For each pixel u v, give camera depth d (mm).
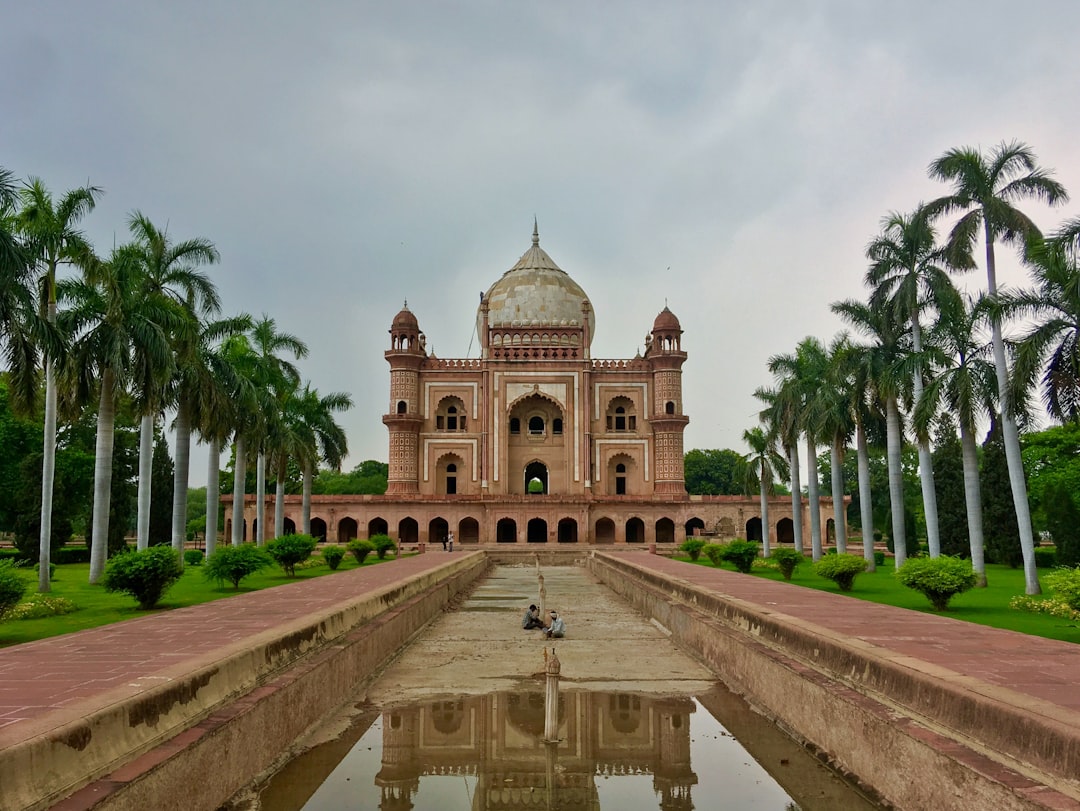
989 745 3928
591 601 15453
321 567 21062
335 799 4859
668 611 11141
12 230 13852
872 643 6230
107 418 15672
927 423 16094
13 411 12789
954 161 15250
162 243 17625
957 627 7762
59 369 13211
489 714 6734
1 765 3061
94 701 3863
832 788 5004
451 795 4980
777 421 24234
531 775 5344
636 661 8961
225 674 5008
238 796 4777
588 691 7531
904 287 16828
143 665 5555
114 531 27516
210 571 14109
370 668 8062
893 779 4520
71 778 3428
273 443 24234
